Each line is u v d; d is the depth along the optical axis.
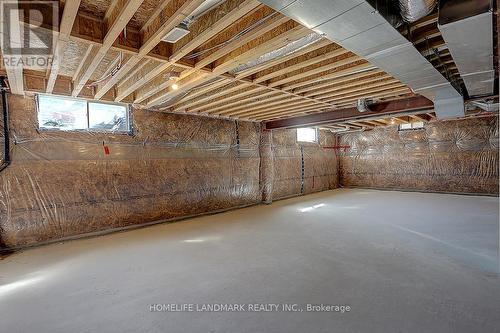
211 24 2.11
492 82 2.89
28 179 3.85
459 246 3.48
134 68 3.26
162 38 2.22
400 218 5.06
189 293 2.40
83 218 4.27
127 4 1.76
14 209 3.73
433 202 6.54
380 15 1.63
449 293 2.32
